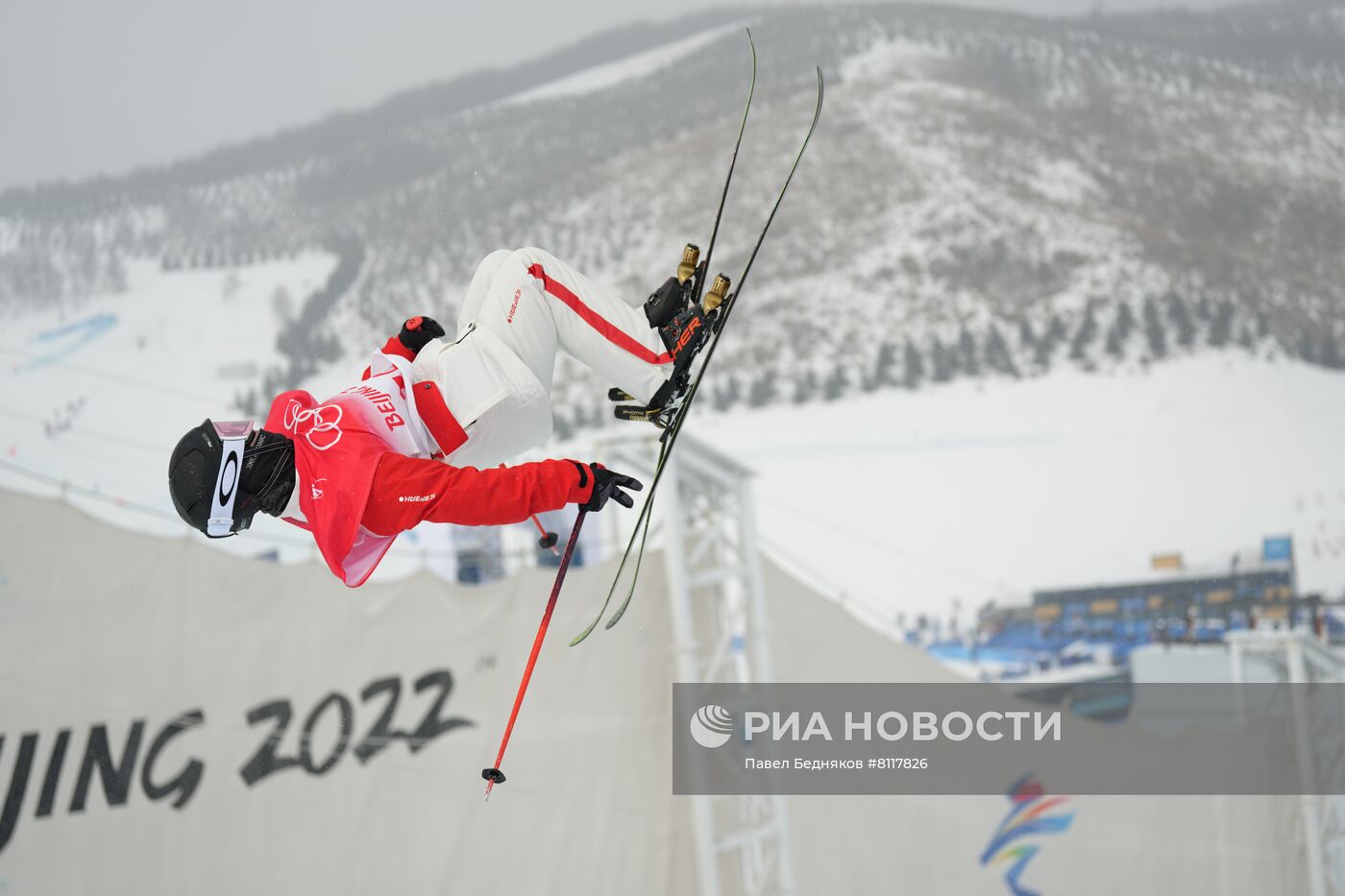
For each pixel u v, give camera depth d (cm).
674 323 571
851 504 11512
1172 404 14400
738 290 588
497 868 1515
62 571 1299
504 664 1583
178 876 1308
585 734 1616
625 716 1650
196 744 1347
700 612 1770
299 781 1405
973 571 10494
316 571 1465
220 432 470
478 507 463
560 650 1623
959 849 1864
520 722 1571
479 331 537
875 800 1816
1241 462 12394
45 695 1263
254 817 1366
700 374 587
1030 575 10538
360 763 1449
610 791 1614
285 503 491
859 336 16962
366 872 1425
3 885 1213
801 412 15150
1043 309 17062
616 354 564
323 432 479
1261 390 14425
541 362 553
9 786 1230
